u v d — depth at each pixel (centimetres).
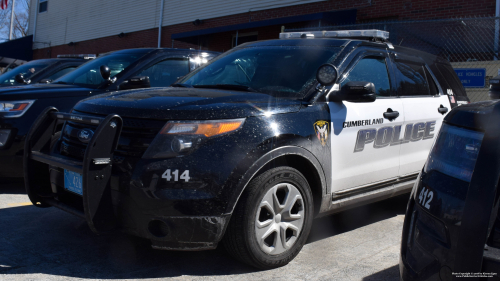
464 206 188
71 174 317
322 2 1294
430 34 1058
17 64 1108
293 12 1368
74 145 327
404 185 433
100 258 331
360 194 387
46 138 350
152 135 289
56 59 863
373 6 1170
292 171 319
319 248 370
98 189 284
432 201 205
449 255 189
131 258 333
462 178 196
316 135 334
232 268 321
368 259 348
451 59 1029
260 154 297
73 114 323
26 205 464
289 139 314
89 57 836
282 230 318
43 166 347
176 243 284
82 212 308
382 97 407
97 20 2194
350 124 365
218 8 1596
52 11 2559
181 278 302
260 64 395
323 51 390
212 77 408
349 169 368
